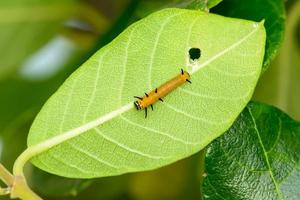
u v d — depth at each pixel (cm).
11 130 60
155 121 44
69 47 63
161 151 44
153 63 44
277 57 56
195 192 62
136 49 44
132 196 63
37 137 45
